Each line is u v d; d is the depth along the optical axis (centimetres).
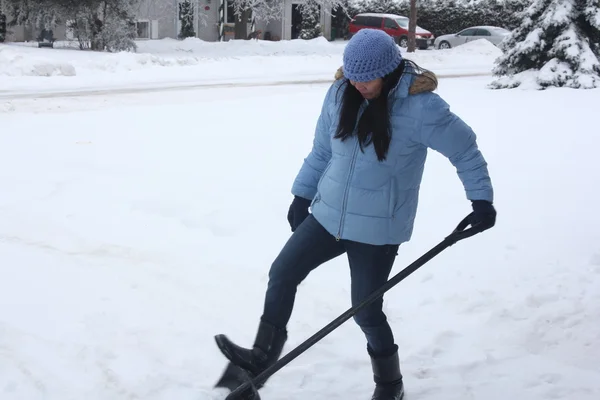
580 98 1474
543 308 445
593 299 458
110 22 2564
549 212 645
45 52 2270
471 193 298
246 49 2944
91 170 766
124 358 364
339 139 303
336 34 4253
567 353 396
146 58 2139
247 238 568
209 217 605
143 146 902
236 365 304
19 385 332
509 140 978
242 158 841
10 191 679
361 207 300
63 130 1003
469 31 3553
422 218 620
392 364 327
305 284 473
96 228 577
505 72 1780
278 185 720
